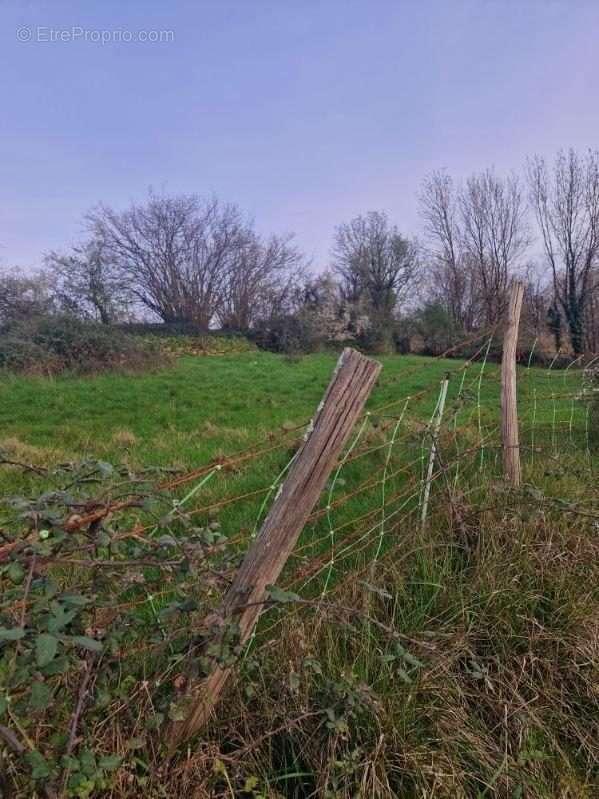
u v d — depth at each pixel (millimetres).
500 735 2174
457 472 3295
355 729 2008
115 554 1657
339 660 2219
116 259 29562
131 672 1790
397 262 33344
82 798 1483
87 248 23641
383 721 2025
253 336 25391
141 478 1726
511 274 31250
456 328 27953
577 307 27422
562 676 2426
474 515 3033
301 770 1961
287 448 5348
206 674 1643
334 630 2309
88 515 1552
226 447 6418
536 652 2467
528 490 2932
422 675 2203
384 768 1936
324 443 1802
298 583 2588
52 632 1219
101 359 15242
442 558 2832
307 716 1966
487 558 2814
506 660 2434
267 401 10930
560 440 4922
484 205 31594
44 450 6281
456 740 2092
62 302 22344
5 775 1449
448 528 3006
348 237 33906
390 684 2182
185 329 24547
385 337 26359
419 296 33938
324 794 1830
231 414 9359
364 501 3607
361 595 2479
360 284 33375
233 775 1859
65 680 1585
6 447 6105
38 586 1396
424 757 2018
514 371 3574
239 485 4379
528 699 2328
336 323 26344
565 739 2260
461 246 32906
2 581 1475
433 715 2143
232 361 19250
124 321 24219
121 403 10328
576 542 2953
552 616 2615
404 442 3613
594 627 2580
